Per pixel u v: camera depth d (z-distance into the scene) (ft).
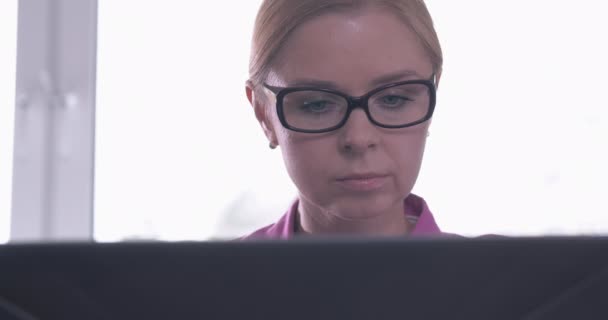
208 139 6.81
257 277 1.37
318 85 2.47
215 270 1.37
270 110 2.70
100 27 6.80
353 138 2.45
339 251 1.37
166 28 6.80
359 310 1.38
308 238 1.39
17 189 6.68
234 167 6.81
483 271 1.37
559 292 1.37
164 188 6.82
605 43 6.65
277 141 2.82
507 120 6.73
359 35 2.43
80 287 1.38
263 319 1.38
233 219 6.79
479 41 6.73
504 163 6.73
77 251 1.38
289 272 1.37
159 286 1.38
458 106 6.75
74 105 6.75
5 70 6.72
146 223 6.81
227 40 6.80
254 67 2.74
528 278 1.37
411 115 2.54
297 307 1.38
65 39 6.75
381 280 1.37
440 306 1.37
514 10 6.71
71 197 6.72
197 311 1.38
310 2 2.47
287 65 2.53
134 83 6.82
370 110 2.48
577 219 6.68
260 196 6.78
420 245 1.37
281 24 2.53
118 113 6.82
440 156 6.74
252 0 6.77
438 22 6.75
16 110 6.70
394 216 2.89
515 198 6.72
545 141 6.72
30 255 1.38
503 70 6.73
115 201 6.81
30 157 6.70
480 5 6.73
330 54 2.44
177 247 1.38
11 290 1.38
